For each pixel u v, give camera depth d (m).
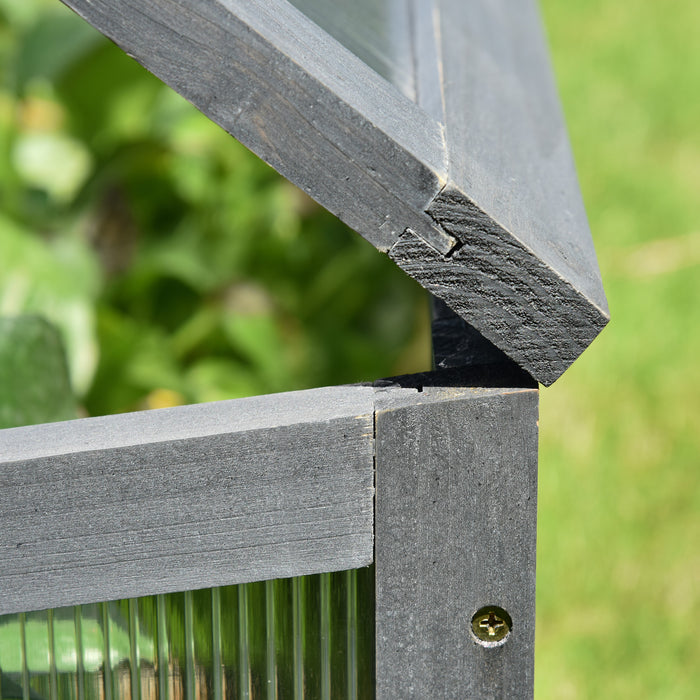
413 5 0.88
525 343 0.77
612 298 1.67
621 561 1.23
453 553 0.79
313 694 0.81
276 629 0.80
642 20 2.64
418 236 0.76
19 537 0.77
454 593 0.79
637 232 1.82
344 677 0.81
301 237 1.50
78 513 0.77
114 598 0.78
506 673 0.80
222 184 1.48
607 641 1.14
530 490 0.79
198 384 1.38
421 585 0.79
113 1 0.74
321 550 0.79
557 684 1.09
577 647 1.13
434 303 0.85
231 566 0.78
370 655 0.80
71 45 1.37
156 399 1.34
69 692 0.81
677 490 1.32
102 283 1.44
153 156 1.43
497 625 0.80
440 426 0.78
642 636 1.14
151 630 0.80
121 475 0.77
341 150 0.75
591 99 2.27
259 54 0.74
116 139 1.43
